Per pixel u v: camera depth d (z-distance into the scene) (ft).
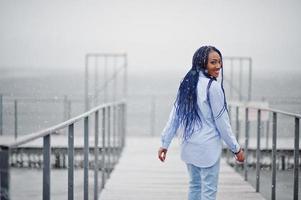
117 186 23.43
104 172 23.21
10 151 9.64
